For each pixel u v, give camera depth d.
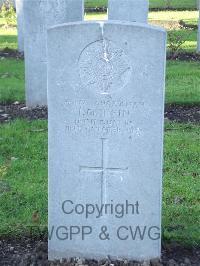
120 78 2.62
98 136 2.67
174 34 8.10
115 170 2.69
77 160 2.70
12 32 9.69
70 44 2.61
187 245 2.89
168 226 3.01
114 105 2.65
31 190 3.39
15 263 2.79
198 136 4.23
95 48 2.61
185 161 3.80
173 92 5.35
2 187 3.42
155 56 2.59
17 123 4.50
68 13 4.89
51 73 2.65
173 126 4.46
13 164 3.74
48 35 2.62
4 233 2.98
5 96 5.29
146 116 2.64
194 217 3.11
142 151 2.67
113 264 2.73
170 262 2.76
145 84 2.62
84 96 2.65
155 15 11.68
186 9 12.77
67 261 2.77
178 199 3.30
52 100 2.67
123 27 2.57
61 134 2.69
